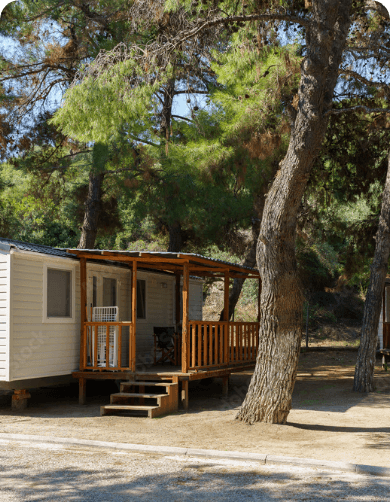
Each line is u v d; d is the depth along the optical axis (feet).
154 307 50.57
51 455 23.38
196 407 36.81
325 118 28.30
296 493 18.06
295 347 29.17
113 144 51.31
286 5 33.47
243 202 56.44
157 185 55.26
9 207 67.92
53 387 47.42
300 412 34.06
